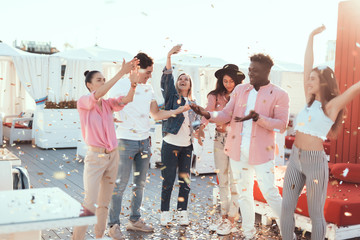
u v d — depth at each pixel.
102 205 3.42
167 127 4.31
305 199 4.05
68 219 2.15
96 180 3.26
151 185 6.53
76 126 11.05
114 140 3.36
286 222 3.39
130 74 3.34
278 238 4.12
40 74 11.18
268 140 3.77
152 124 8.70
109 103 3.39
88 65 12.12
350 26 5.86
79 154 8.87
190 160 4.46
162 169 4.43
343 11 5.96
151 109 4.25
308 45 3.54
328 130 3.18
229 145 3.95
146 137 4.11
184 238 3.97
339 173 4.86
